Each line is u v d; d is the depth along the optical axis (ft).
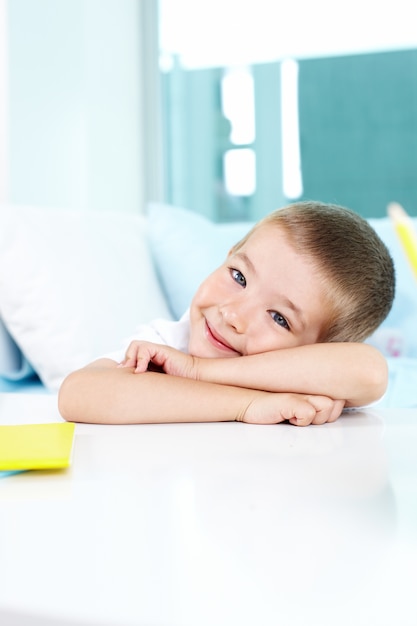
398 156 9.16
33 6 6.79
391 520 1.27
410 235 1.11
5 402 3.05
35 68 6.82
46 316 4.81
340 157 9.28
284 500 1.41
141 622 0.87
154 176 9.41
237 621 0.86
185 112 9.64
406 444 2.07
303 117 9.33
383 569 1.02
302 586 0.96
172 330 3.69
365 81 9.18
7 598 0.93
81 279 5.09
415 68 9.07
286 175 9.41
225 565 1.04
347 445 2.04
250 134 9.47
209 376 2.84
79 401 2.56
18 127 6.55
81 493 1.46
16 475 1.63
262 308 3.09
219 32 9.50
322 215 3.21
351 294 3.14
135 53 9.10
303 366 2.73
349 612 0.89
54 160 7.09
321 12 9.24
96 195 7.99
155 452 1.92
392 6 9.08
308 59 9.30
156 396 2.55
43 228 5.13
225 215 9.59
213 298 3.20
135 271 5.82
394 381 5.04
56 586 0.97
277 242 3.11
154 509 1.34
